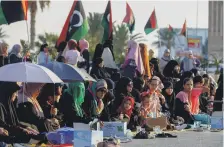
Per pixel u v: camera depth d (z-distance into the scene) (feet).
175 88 127.65
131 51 127.75
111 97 101.60
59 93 91.15
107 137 87.04
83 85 92.38
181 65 161.07
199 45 414.21
